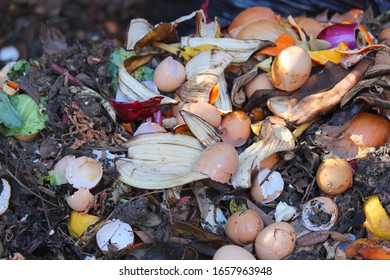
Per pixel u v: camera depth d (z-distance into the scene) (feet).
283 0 4.68
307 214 3.33
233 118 3.50
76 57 3.94
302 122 3.45
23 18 4.93
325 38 3.84
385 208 3.33
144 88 3.53
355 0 4.76
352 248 3.25
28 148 3.55
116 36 4.26
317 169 3.41
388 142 3.45
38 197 3.48
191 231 3.32
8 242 3.42
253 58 3.65
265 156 3.38
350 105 3.49
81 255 3.37
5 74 3.83
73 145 3.47
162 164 3.35
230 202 3.43
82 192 3.32
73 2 5.01
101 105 3.60
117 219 3.32
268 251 3.19
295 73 3.43
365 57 3.51
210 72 3.53
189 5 4.78
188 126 3.40
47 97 3.65
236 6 4.66
